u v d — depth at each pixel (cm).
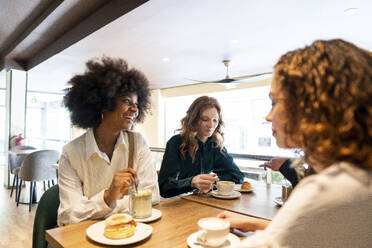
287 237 44
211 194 133
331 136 44
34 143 699
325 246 42
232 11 255
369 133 42
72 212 97
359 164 44
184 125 170
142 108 136
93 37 321
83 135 119
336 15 270
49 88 775
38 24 338
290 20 281
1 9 316
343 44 48
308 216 43
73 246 73
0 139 773
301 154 60
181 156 168
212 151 177
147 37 325
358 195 42
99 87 111
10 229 282
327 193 43
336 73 44
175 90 748
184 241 77
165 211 104
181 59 438
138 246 73
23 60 508
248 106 652
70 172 110
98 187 115
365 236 41
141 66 487
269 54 410
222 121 177
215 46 368
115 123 116
